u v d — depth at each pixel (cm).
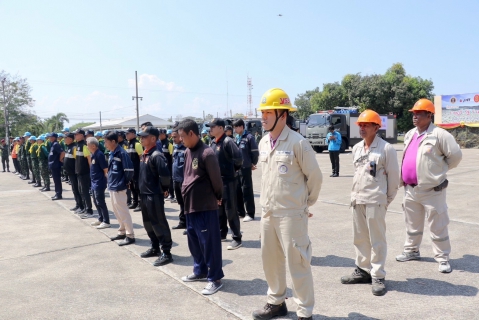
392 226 635
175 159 684
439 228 438
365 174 396
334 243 559
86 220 792
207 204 414
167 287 429
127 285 438
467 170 1368
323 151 2823
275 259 338
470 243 529
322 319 337
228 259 513
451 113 2636
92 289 430
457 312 339
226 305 377
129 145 850
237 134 739
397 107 4247
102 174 711
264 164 329
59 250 585
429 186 439
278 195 316
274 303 345
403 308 351
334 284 414
